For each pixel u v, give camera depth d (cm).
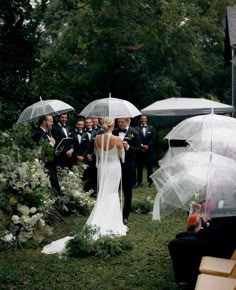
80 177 1105
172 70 2483
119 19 2248
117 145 878
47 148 912
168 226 941
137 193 1360
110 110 942
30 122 1042
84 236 773
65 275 671
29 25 1936
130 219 1002
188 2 2386
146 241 835
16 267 700
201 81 2750
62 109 1080
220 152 720
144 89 2394
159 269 694
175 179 602
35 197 822
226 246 588
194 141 746
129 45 2348
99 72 2352
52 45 2417
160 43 2334
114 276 668
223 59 2811
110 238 776
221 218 591
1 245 797
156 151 2214
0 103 1830
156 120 2255
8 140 880
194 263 602
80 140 1231
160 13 2186
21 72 1962
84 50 2389
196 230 640
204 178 586
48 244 822
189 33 2398
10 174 812
